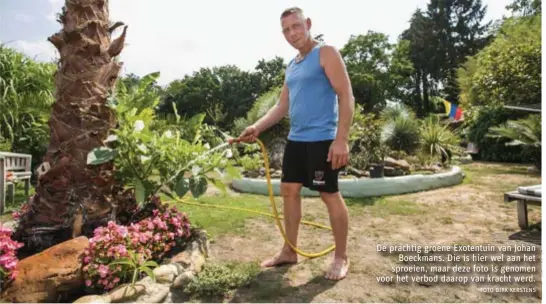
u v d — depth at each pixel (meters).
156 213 2.72
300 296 2.20
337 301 2.15
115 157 2.59
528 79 11.16
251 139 2.91
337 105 2.54
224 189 2.89
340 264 2.51
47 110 5.62
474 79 13.52
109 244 2.14
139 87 3.46
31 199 2.63
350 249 3.04
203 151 2.89
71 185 2.50
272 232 3.48
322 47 2.46
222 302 2.11
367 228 3.68
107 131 2.61
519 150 11.10
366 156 7.34
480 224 3.81
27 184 5.04
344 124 2.33
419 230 3.61
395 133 8.37
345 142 2.34
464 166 9.77
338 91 2.36
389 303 2.13
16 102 6.18
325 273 2.52
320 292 2.25
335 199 2.47
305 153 2.52
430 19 35.28
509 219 3.99
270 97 9.20
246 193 5.74
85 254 2.13
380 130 8.37
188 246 2.70
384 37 30.75
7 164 4.59
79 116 2.50
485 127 11.94
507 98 11.63
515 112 11.34
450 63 34.19
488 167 9.49
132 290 2.02
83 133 2.50
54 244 2.47
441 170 7.32
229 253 2.93
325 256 2.86
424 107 36.00
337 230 2.51
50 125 2.58
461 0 34.75
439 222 3.90
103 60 2.60
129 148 2.62
